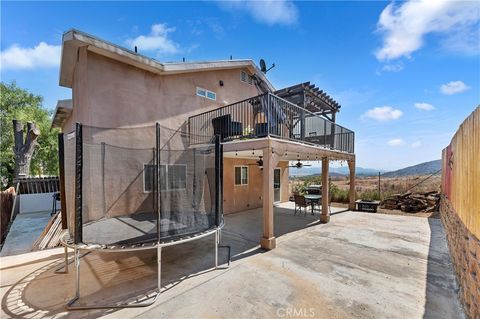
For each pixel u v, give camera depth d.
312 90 8.63
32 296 3.18
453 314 2.78
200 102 8.34
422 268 4.07
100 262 4.34
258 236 6.13
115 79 6.14
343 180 19.83
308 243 5.51
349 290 3.31
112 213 5.52
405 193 10.73
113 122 6.04
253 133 6.82
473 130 2.88
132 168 6.10
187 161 7.03
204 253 4.83
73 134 3.46
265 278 3.68
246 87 10.49
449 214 5.34
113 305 2.93
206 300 3.05
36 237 6.13
